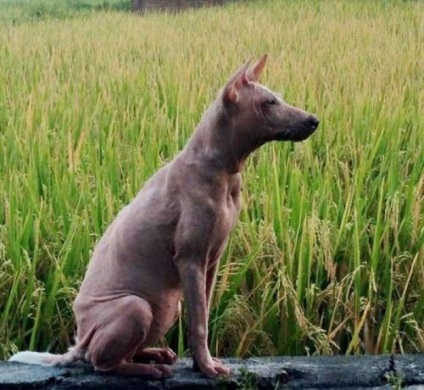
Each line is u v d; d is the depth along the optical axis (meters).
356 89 6.16
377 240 3.77
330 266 3.68
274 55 8.22
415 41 9.39
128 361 3.02
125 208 3.06
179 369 3.06
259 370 3.09
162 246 2.93
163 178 2.96
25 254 3.70
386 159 4.73
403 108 5.66
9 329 3.62
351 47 8.84
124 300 2.93
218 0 16.80
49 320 3.64
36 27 12.21
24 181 4.39
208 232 2.90
